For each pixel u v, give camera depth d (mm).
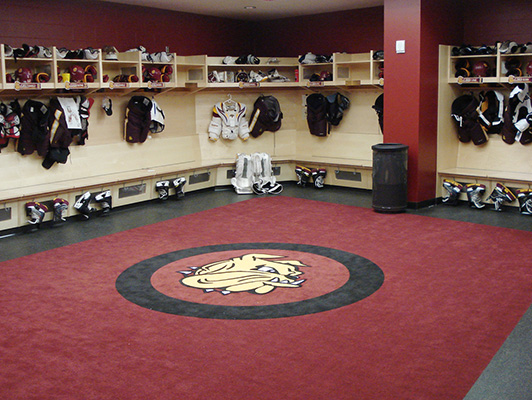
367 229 6691
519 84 7449
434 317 4133
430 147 7828
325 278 5012
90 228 6949
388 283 4859
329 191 9203
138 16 8641
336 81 8938
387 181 7414
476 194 7715
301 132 10156
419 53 7406
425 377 3268
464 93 8234
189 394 3105
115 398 3080
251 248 5973
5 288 4879
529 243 6008
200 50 9727
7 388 3205
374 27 9125
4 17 7031
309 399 3035
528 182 7277
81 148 7805
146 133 8445
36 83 6730
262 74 9641
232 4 8602
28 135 7016
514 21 7727
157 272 5246
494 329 3916
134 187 8109
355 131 9508
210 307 4379
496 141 8047
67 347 3723
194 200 8562
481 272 5105
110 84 7527
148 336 3875
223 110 9500
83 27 7914
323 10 9383
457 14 7992
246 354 3584
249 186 9055
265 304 4422
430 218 7227
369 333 3871
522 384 3193
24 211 6781
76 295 4688
